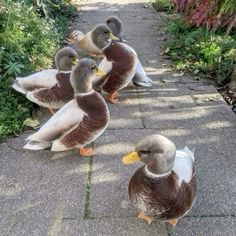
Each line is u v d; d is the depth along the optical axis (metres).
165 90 1.32
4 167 0.93
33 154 0.97
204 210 0.79
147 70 1.48
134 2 2.66
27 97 1.11
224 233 0.74
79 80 0.88
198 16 1.41
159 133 1.06
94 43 1.38
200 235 0.73
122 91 1.31
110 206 0.80
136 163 0.94
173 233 0.74
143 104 1.22
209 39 1.62
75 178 0.89
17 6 1.58
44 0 1.94
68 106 0.91
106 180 0.88
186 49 1.63
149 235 0.73
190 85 1.36
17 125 1.06
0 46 1.35
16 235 0.73
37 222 0.76
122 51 1.15
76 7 2.44
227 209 0.79
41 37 1.56
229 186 0.86
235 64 1.41
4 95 1.16
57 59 1.07
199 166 0.92
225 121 1.12
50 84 1.08
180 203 0.69
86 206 0.80
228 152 0.98
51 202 0.82
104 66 1.17
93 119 0.89
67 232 0.74
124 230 0.74
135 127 1.09
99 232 0.74
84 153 0.97
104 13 2.33
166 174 0.67
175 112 1.17
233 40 1.57
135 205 0.71
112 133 1.06
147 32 1.96
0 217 0.78
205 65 1.48
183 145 1.00
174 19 1.96
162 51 1.68
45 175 0.90
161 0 2.51
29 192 0.85
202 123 1.11
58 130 0.89
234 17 1.35
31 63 1.38
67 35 1.87
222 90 1.34
